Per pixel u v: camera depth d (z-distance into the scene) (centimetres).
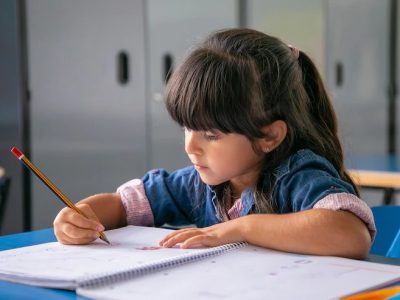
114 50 395
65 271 89
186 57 117
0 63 360
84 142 386
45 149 371
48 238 118
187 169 141
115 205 132
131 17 400
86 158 388
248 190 123
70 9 376
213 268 90
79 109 383
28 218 367
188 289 80
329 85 492
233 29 123
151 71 410
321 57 486
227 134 110
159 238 112
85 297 80
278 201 119
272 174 119
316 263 93
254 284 82
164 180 139
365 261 96
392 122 546
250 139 112
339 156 132
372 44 525
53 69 371
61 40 373
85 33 382
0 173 268
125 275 85
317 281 84
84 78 383
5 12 359
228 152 111
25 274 88
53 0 369
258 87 112
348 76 508
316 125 129
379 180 243
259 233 102
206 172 114
